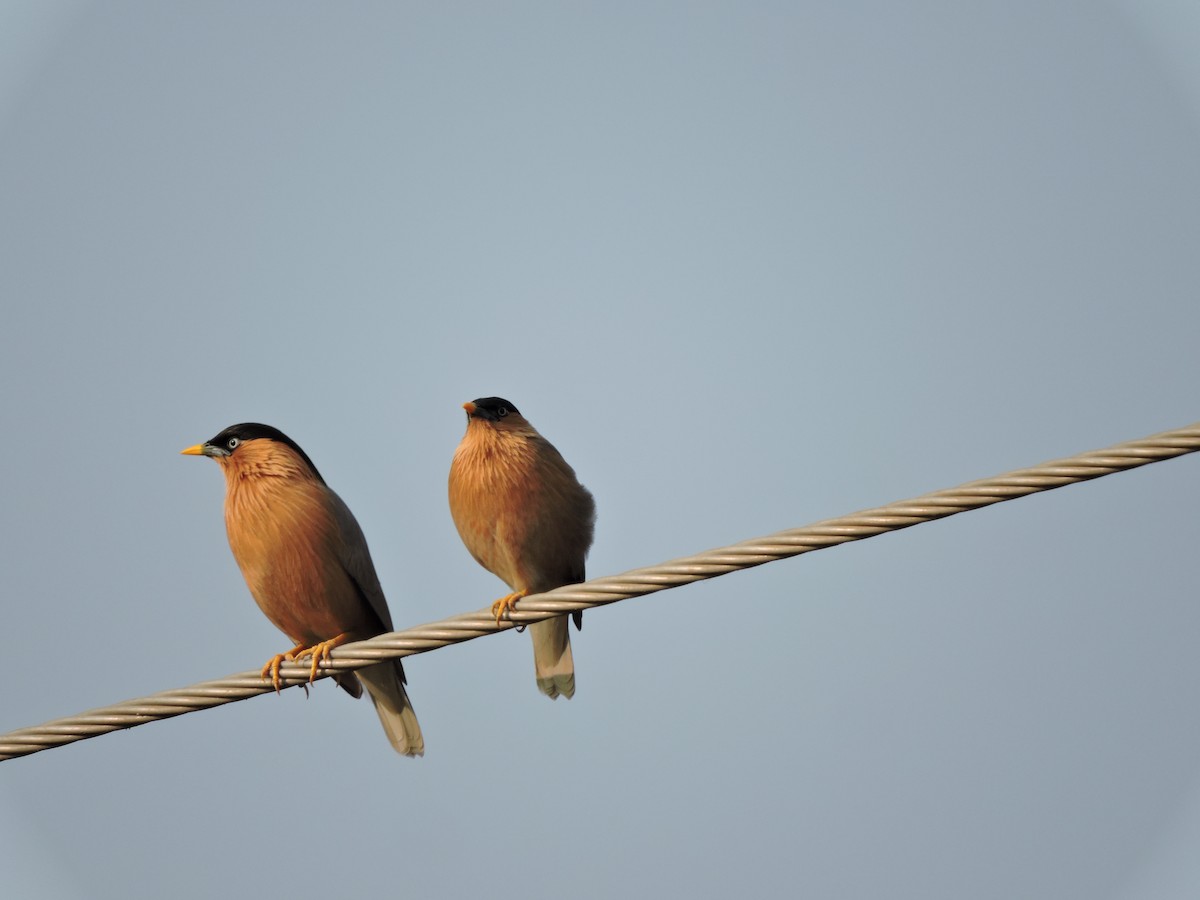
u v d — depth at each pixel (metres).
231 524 12.03
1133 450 8.15
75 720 9.81
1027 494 8.34
